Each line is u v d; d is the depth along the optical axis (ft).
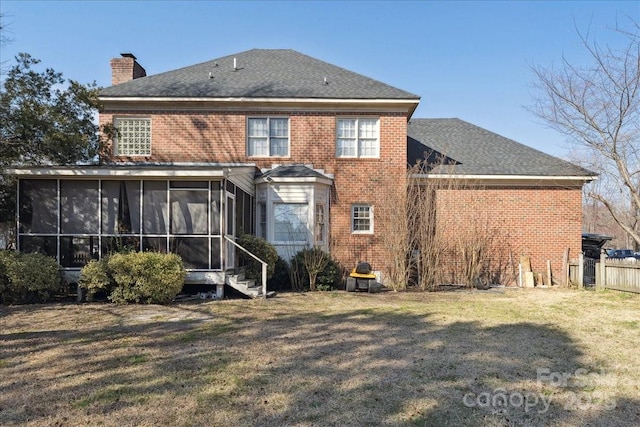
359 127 55.67
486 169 58.39
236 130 54.75
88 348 24.00
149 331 28.12
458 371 20.58
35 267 37.50
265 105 54.70
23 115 45.93
